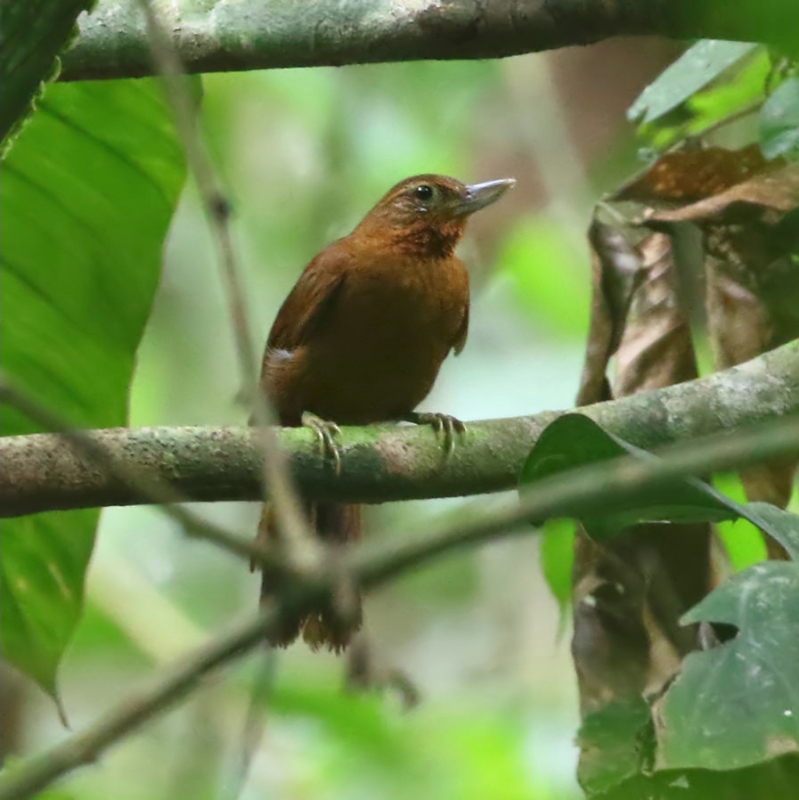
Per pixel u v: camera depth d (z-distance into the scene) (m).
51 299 7.01
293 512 3.28
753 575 4.29
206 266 12.50
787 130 5.89
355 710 8.91
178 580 12.43
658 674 6.23
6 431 6.99
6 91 3.85
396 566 3.22
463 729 9.70
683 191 6.83
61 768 2.85
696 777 4.75
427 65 11.95
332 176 12.11
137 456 5.34
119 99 6.86
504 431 5.85
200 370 12.40
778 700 3.94
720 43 6.79
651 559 6.39
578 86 10.71
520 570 12.18
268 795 9.29
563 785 9.45
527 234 11.83
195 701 9.28
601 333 6.76
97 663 10.84
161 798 9.16
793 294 6.55
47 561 6.77
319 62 6.18
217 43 6.16
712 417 5.84
